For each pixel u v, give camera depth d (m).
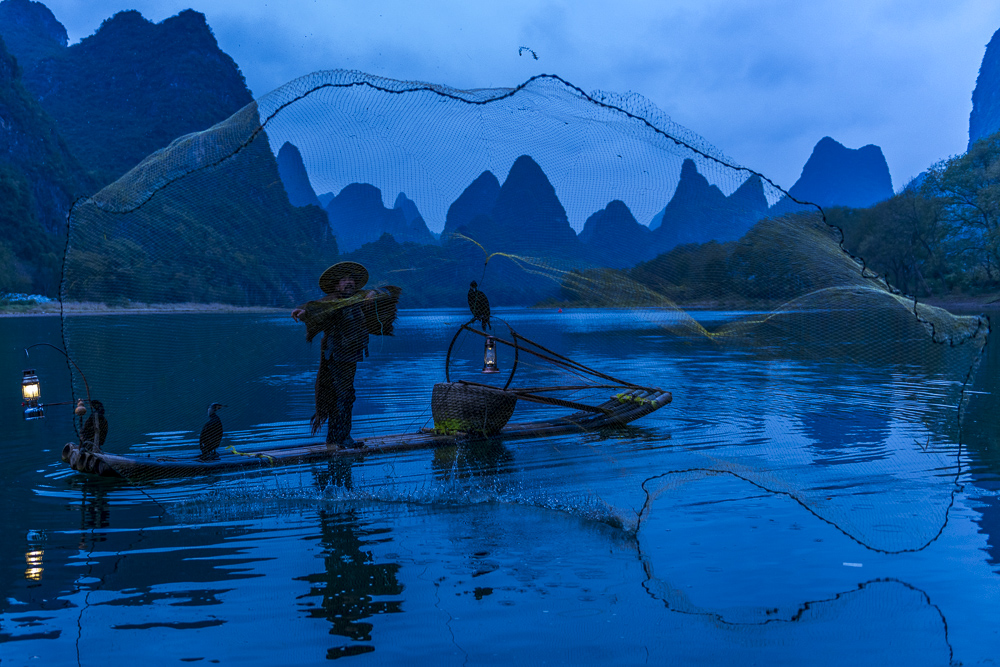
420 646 3.09
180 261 5.99
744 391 11.25
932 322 5.00
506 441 7.69
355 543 4.43
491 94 4.73
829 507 4.94
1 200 115.12
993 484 5.53
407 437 7.73
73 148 191.38
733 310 5.51
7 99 145.38
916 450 6.79
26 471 6.50
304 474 6.29
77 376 6.48
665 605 3.47
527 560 4.09
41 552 4.30
